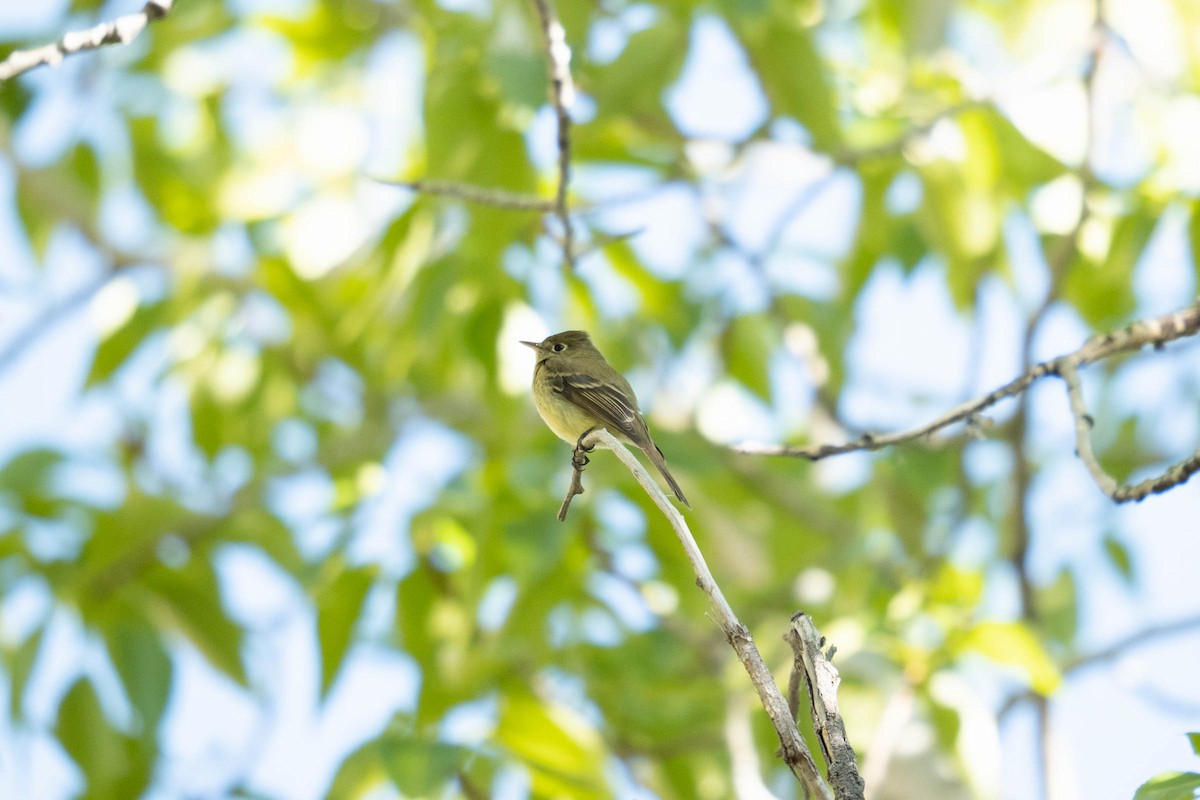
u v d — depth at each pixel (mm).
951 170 12250
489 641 11445
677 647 12656
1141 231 12961
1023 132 12477
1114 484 7000
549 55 8297
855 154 12250
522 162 11117
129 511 11305
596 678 12250
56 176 14953
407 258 11695
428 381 14406
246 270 15008
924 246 13453
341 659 11508
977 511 15000
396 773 9086
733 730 10516
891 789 9750
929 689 10000
